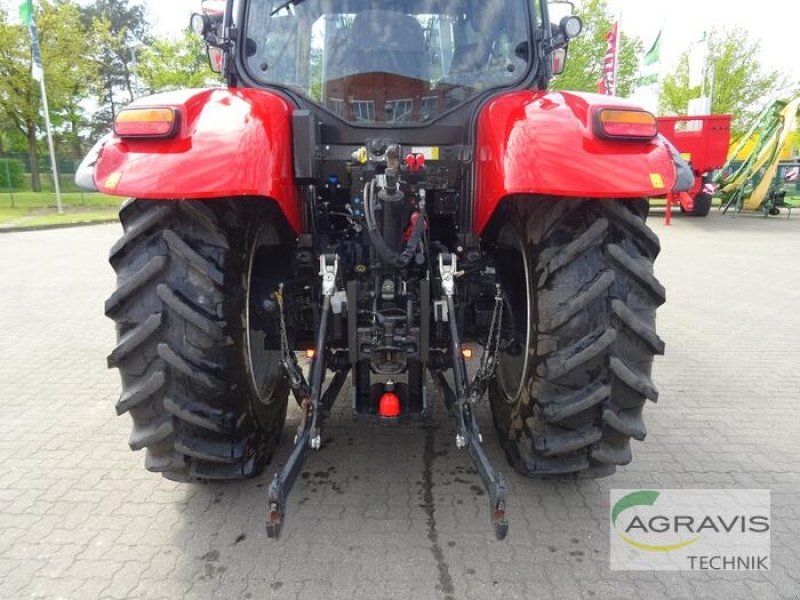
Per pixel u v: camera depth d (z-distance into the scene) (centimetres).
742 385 424
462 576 225
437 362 268
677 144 1600
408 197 251
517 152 224
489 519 260
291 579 223
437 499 275
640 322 226
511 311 279
